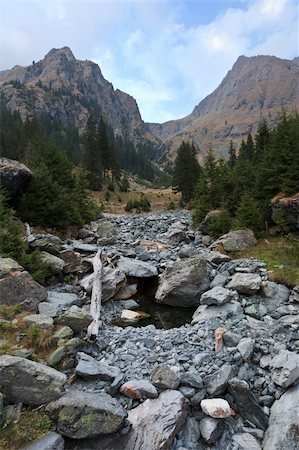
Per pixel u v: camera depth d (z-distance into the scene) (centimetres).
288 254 2014
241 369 1046
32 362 868
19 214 2525
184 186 7144
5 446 713
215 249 2345
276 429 852
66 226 2789
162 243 2761
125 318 1631
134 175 18425
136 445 792
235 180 3456
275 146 2964
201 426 870
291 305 1536
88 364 1002
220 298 1505
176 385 944
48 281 1736
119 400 918
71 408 786
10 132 11081
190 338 1237
